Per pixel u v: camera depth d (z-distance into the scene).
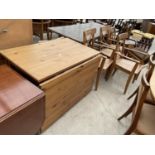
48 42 2.05
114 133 1.76
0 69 1.43
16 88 1.24
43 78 1.33
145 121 1.37
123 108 2.15
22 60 1.53
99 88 2.51
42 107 1.31
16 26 1.69
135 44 3.53
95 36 2.73
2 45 1.65
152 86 1.30
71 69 1.60
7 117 1.02
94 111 2.04
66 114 1.93
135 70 2.26
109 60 2.52
